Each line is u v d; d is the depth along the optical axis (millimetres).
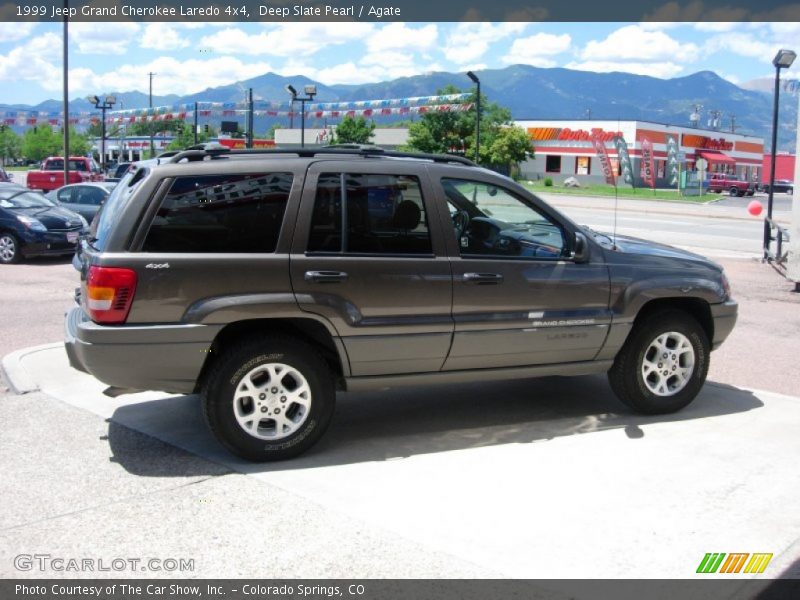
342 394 6469
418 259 5059
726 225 27766
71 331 4934
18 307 10258
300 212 4840
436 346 5152
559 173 63156
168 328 4594
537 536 3896
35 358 7355
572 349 5539
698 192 58312
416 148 51062
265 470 4758
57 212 15703
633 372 5742
